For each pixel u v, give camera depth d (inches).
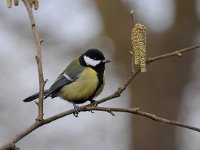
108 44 599.5
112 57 595.2
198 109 587.8
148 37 593.0
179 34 599.5
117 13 600.1
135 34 216.8
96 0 605.3
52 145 595.2
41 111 217.5
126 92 600.7
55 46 586.9
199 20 605.0
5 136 582.2
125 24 595.8
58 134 598.2
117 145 598.2
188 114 589.3
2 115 589.6
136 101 588.1
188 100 591.8
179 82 590.2
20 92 591.8
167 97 585.9
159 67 588.4
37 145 594.6
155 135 572.4
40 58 217.3
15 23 599.2
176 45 597.6
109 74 590.2
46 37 588.1
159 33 596.7
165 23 601.3
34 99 351.3
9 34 601.6
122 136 599.5
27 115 592.7
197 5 607.5
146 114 220.5
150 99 585.3
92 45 589.6
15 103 590.6
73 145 600.4
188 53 593.3
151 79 587.8
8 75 590.6
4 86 589.6
